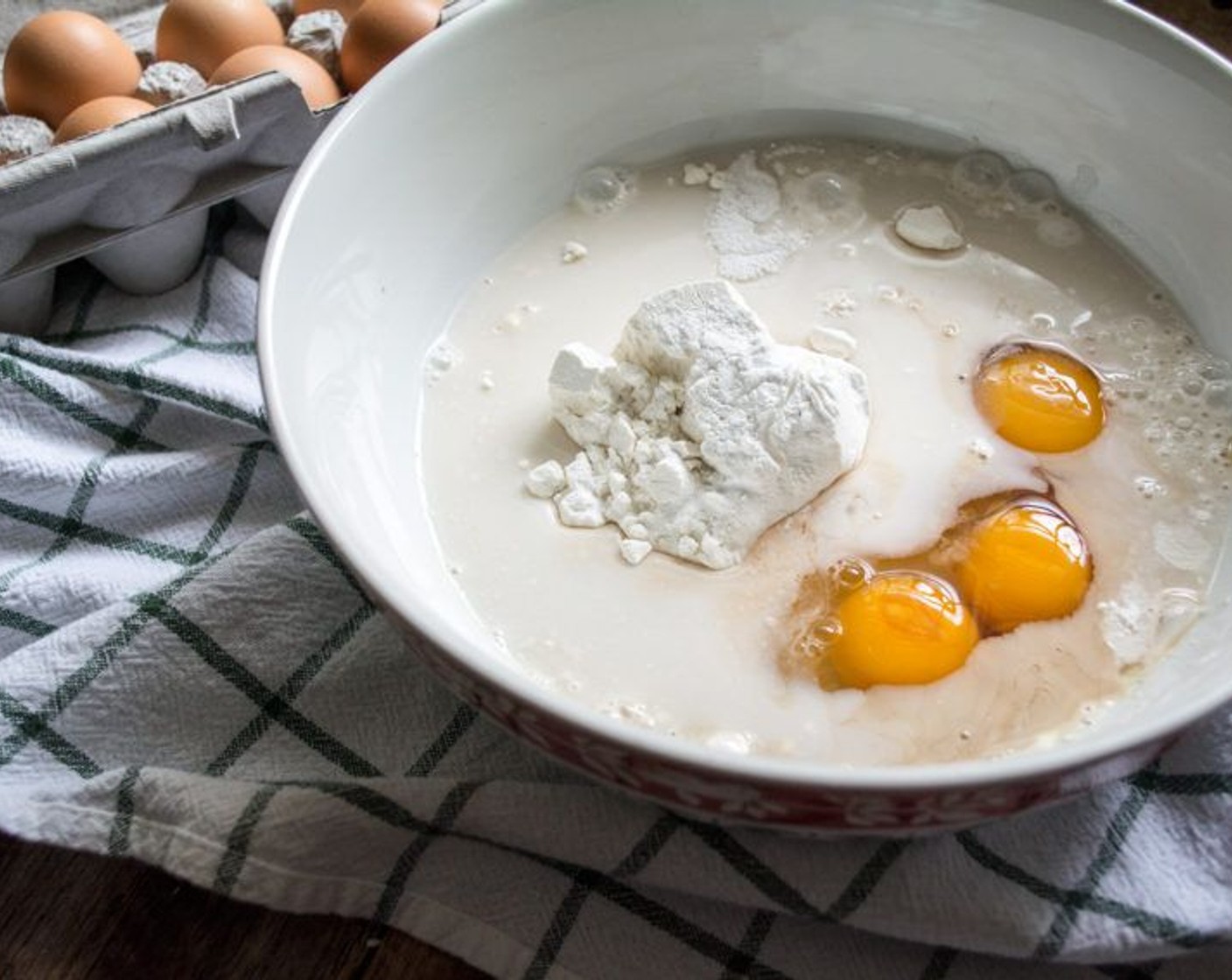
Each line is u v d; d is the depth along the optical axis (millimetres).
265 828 478
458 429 530
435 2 601
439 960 481
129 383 559
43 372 557
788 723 471
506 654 484
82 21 582
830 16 556
